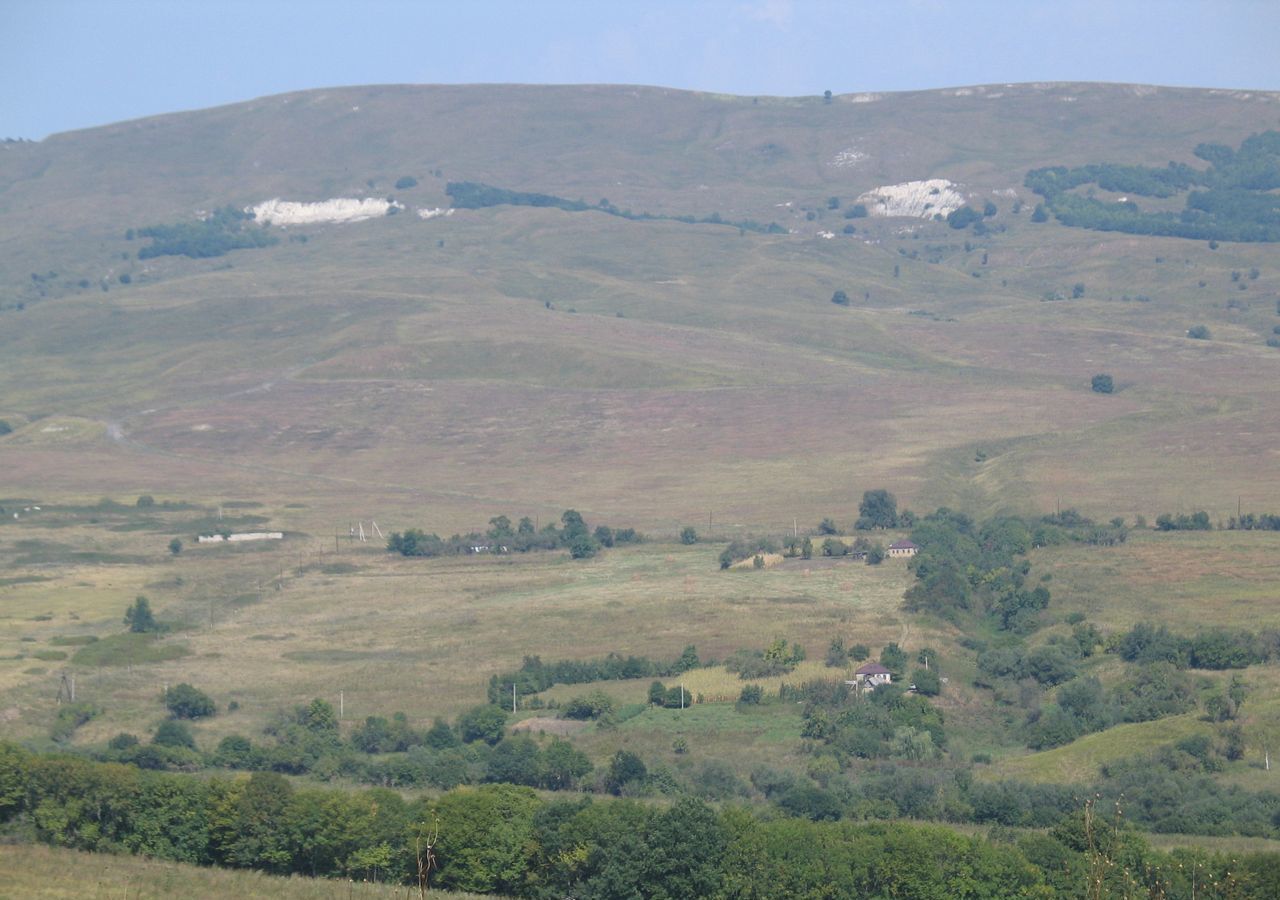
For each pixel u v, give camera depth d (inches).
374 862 7214.6
